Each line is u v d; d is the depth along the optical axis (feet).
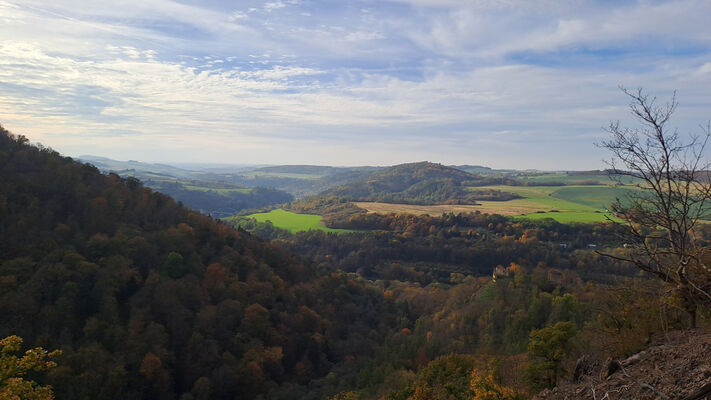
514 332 141.18
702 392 17.89
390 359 145.89
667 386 20.44
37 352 37.91
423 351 144.25
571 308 138.00
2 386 35.27
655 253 27.32
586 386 26.14
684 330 31.45
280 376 139.64
